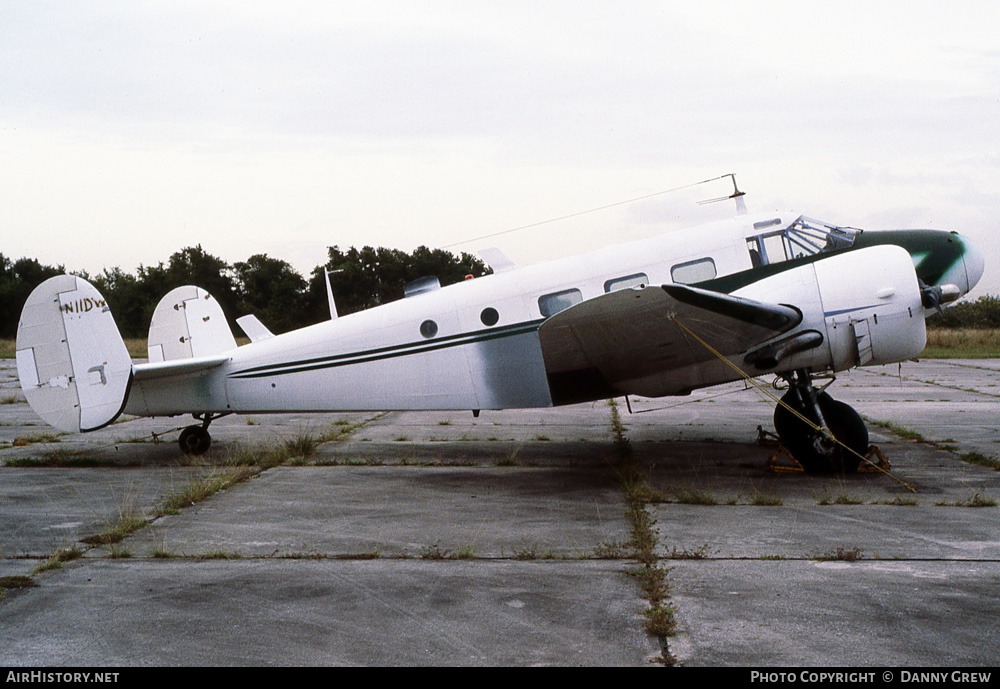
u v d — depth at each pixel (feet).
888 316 29.53
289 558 19.77
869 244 32.09
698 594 16.67
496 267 35.45
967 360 98.02
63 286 33.60
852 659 13.44
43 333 33.55
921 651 13.75
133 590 17.38
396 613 15.87
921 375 77.66
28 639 14.70
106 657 13.89
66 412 33.63
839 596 16.46
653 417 50.01
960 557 19.22
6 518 24.26
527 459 34.94
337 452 37.50
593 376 31.99
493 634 14.74
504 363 33.35
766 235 32.22
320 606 16.31
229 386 36.14
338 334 35.17
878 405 53.21
